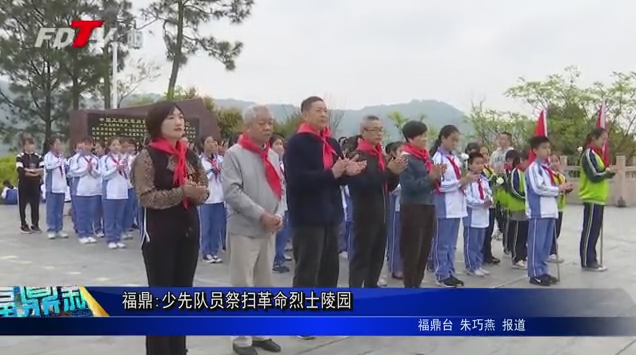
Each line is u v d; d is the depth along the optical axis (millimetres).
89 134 12398
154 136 3582
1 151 22875
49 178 9648
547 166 6590
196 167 3768
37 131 22703
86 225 9305
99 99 23453
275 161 4379
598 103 19562
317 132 4434
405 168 4941
